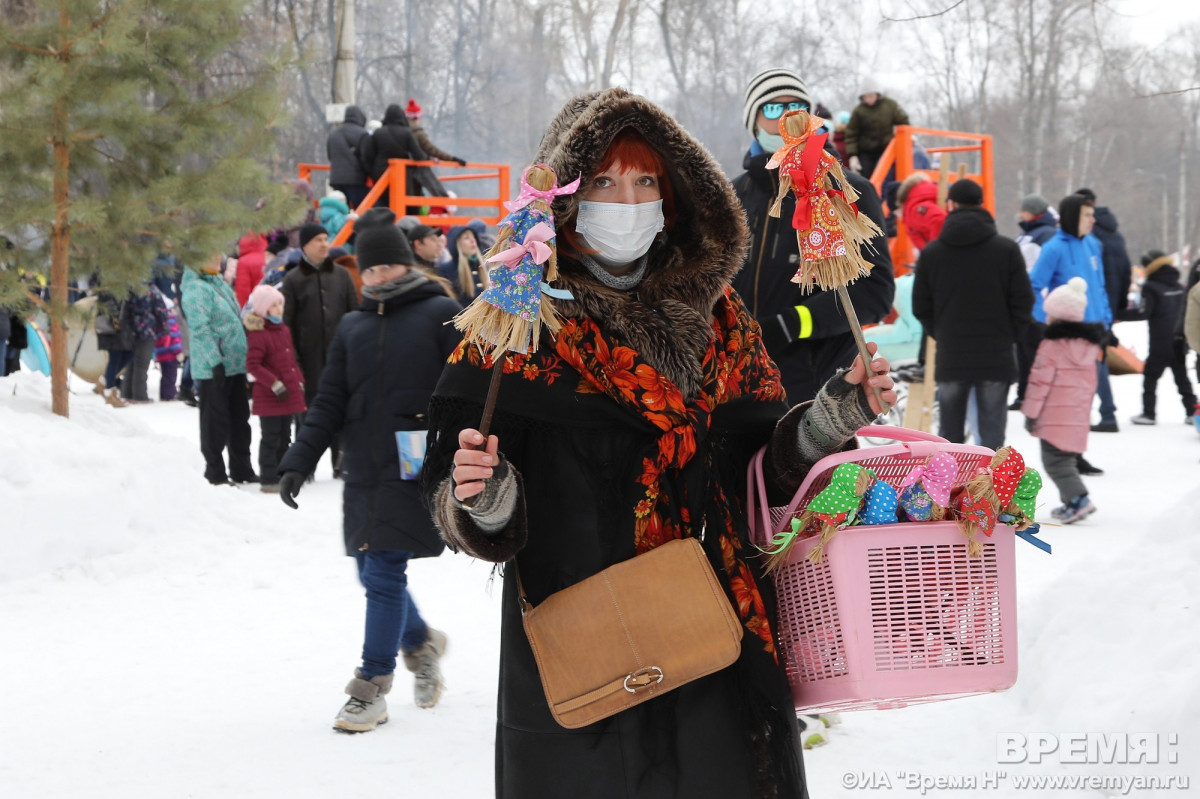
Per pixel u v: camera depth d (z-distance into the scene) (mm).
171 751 4289
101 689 5000
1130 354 14125
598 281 2443
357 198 15836
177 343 15883
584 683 2229
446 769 4105
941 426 8062
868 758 3988
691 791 2229
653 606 2230
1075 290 7691
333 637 5738
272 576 6914
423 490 2348
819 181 2432
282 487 4594
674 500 2369
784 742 2287
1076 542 7141
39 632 5848
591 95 2523
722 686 2283
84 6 8273
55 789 3967
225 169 8969
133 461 7629
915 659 2342
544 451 2330
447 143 36469
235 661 5383
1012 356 7867
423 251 9281
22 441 7191
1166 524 4520
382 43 35719
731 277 2467
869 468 2469
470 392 2338
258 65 9562
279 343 9734
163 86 8883
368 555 4559
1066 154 41125
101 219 8336
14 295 8383
